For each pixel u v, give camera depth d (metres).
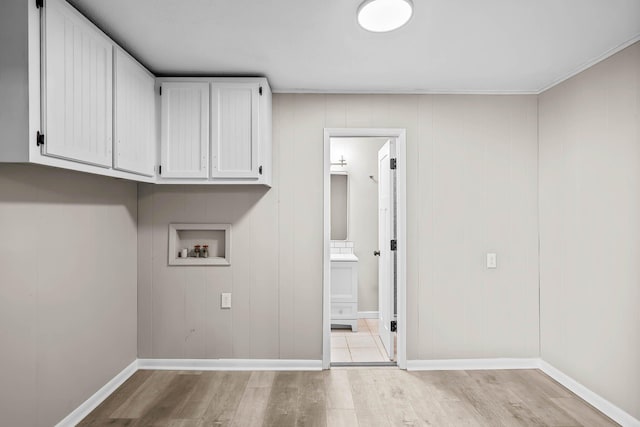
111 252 2.85
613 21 2.15
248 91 2.94
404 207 3.29
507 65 2.78
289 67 2.83
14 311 1.93
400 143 3.29
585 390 2.74
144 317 3.26
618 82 2.47
